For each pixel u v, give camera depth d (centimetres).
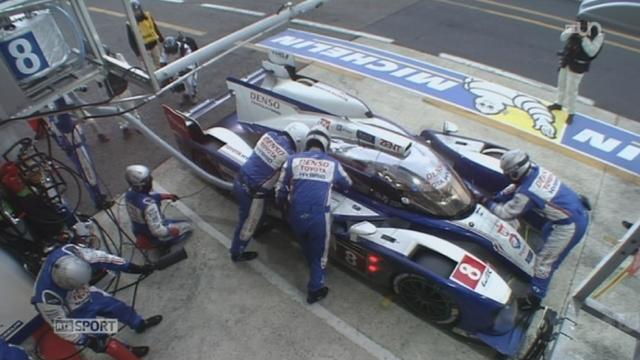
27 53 296
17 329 402
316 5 374
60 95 316
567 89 700
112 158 664
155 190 600
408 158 436
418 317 434
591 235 516
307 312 444
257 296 462
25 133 687
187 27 1107
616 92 807
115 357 379
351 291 462
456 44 991
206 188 604
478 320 379
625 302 438
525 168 399
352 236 427
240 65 916
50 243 416
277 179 438
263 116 569
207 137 579
